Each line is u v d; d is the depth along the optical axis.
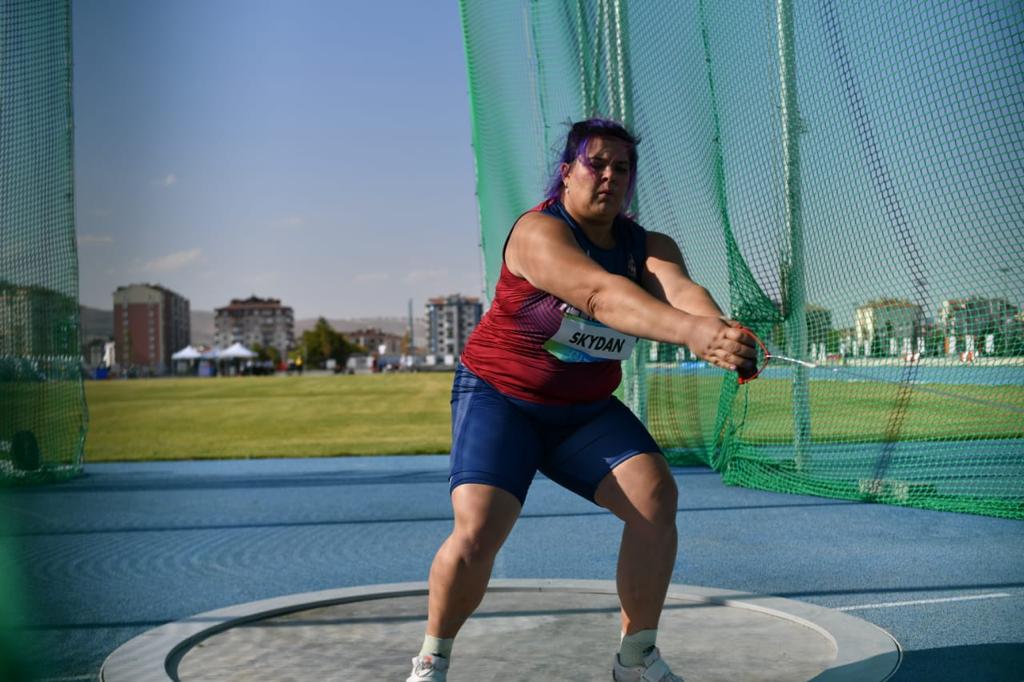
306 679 3.07
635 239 2.87
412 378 57.66
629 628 2.84
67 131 9.22
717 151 7.88
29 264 9.45
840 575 4.82
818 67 7.19
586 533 6.37
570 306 2.68
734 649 3.33
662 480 2.80
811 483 7.82
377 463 11.37
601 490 2.86
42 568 5.39
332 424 18.83
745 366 2.17
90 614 4.34
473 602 2.70
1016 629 3.73
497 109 10.88
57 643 3.84
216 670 3.18
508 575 5.07
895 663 3.12
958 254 6.70
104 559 5.70
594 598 4.14
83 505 8.04
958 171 6.56
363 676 3.09
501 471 2.73
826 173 7.27
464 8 11.64
